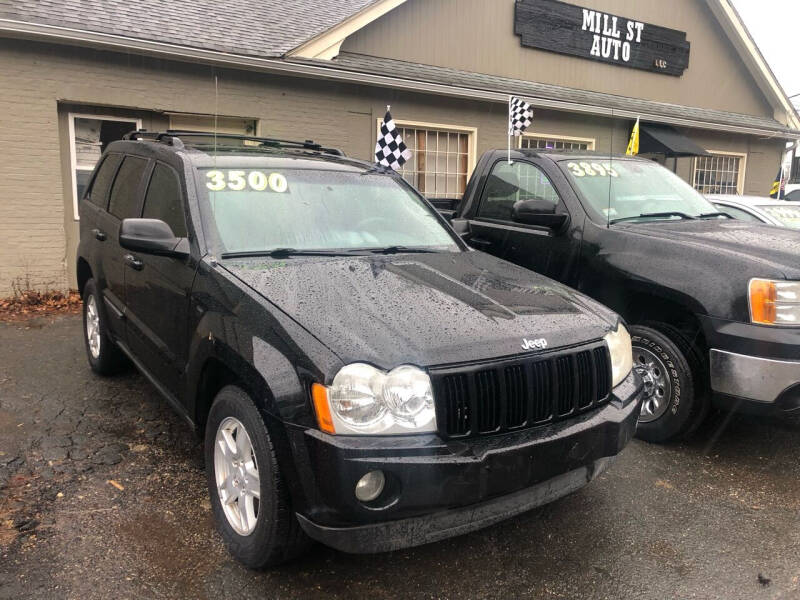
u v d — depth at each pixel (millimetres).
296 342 2473
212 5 9977
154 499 3357
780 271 3629
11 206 7828
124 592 2615
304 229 3506
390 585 2740
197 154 3771
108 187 4824
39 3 8070
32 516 3146
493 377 2531
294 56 9203
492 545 3064
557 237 4750
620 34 14180
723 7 15414
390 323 2600
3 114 7625
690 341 3992
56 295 8141
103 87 8148
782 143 17125
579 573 2855
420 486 2338
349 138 10234
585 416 2797
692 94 15766
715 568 2904
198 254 3180
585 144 13484
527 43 12797
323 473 2307
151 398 4766
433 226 4086
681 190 5391
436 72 11344
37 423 4266
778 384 3562
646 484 3691
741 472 3859
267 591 2664
